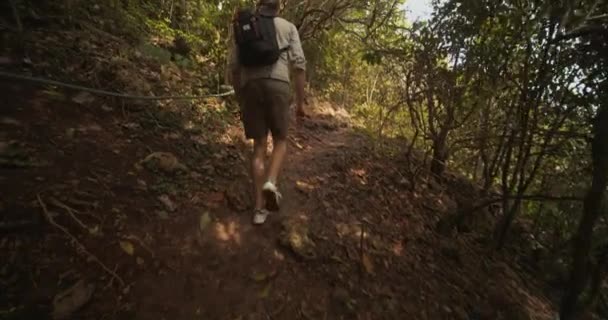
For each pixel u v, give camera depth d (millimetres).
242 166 3367
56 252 1882
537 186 4102
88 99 3012
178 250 2258
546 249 4117
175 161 2879
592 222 2439
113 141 2797
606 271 2615
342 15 6770
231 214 2723
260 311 2137
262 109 2693
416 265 3016
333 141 5289
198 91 4238
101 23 4027
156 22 5051
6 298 1632
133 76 3568
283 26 2693
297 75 2742
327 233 2932
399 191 4094
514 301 3115
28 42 3045
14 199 1981
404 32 5559
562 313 2695
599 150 2400
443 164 4648
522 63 3438
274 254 2531
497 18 3461
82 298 1761
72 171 2350
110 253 2018
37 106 2666
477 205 3695
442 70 3811
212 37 5367
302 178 3658
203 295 2088
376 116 7305
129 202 2363
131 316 1815
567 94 2947
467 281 3107
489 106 3941
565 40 2844
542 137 3508
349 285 2537
